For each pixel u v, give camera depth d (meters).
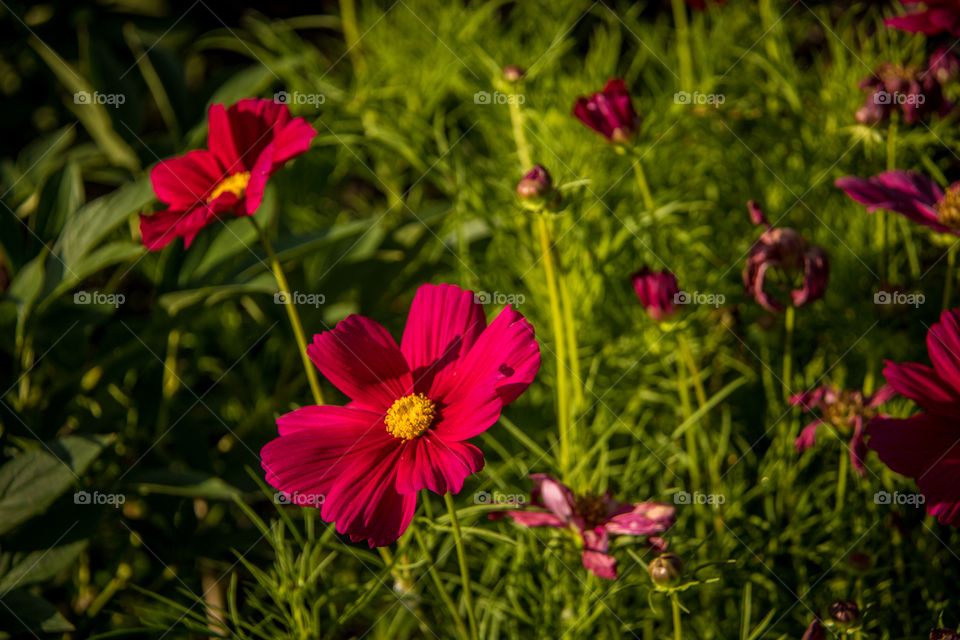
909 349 0.68
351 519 0.52
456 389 0.54
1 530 0.56
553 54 0.80
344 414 0.54
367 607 0.65
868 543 0.62
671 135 0.77
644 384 0.70
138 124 0.73
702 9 0.77
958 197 0.59
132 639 0.63
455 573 0.65
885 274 0.69
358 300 0.71
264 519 0.66
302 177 0.82
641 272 0.61
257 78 0.73
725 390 0.62
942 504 0.54
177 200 0.58
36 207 0.65
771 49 0.77
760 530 0.64
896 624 0.62
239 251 0.66
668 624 0.62
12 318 0.63
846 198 0.73
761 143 0.77
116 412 0.66
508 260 0.74
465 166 0.74
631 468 0.64
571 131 0.77
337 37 1.00
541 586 0.63
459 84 0.82
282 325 0.69
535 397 0.70
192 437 0.65
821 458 0.67
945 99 0.66
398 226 0.70
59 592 0.66
